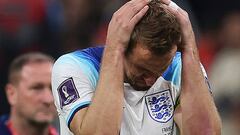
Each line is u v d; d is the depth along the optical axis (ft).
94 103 36.42
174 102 38.47
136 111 37.88
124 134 37.63
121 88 36.70
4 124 58.49
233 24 88.28
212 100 37.78
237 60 85.56
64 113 37.70
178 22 37.11
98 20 86.53
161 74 37.09
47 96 57.67
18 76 58.03
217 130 37.58
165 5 36.91
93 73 38.27
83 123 36.35
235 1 97.55
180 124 38.11
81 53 38.81
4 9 84.74
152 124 37.86
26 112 57.62
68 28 86.02
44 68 58.13
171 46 35.94
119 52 36.70
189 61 37.50
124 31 36.55
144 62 36.14
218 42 90.63
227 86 84.02
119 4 86.33
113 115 36.24
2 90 81.46
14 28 85.05
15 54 84.12
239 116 81.82
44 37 85.40
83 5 86.94
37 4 85.66
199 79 37.52
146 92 37.99
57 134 59.11
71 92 37.63
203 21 95.35
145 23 35.94
